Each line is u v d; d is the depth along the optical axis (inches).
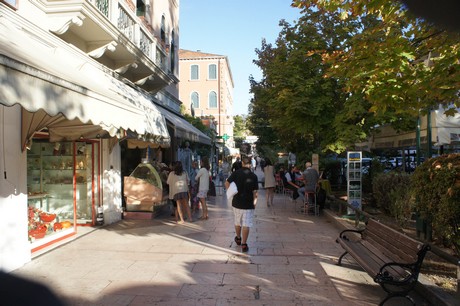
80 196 389.7
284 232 363.6
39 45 271.0
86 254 274.2
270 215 479.2
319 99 479.5
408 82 217.6
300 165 709.9
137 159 540.4
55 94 172.6
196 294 195.8
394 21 218.4
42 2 303.1
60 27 311.1
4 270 226.2
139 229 373.1
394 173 408.5
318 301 187.5
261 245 306.5
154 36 585.0
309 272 233.8
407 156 713.0
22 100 148.1
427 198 229.3
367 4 200.7
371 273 181.3
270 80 528.4
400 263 172.2
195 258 265.1
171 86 749.3
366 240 239.8
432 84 202.4
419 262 169.9
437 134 336.8
